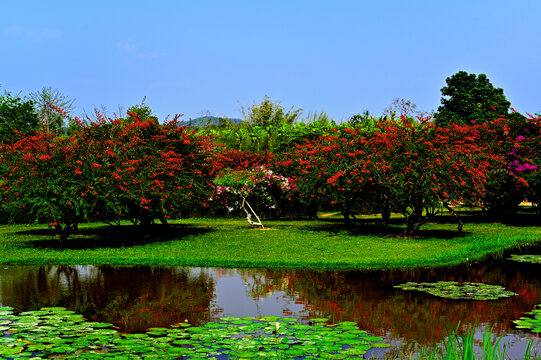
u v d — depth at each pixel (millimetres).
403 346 5996
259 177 21406
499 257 12977
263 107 49250
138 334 6398
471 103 34875
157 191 15422
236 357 5430
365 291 9102
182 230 19328
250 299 8539
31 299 8633
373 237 16594
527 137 20281
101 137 16000
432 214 16984
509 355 5684
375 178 15891
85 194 13984
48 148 14719
